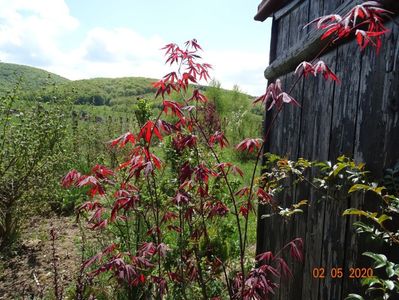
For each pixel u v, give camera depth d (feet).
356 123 5.52
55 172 17.92
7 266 13.10
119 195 7.77
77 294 7.27
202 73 6.75
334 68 6.28
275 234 8.88
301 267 7.32
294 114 8.07
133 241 10.87
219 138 7.04
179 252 8.86
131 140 6.46
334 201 6.03
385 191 4.73
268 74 9.66
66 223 17.43
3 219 14.82
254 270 6.27
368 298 5.00
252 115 40.29
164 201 9.70
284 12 8.73
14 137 14.62
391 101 4.69
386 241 4.22
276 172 7.73
